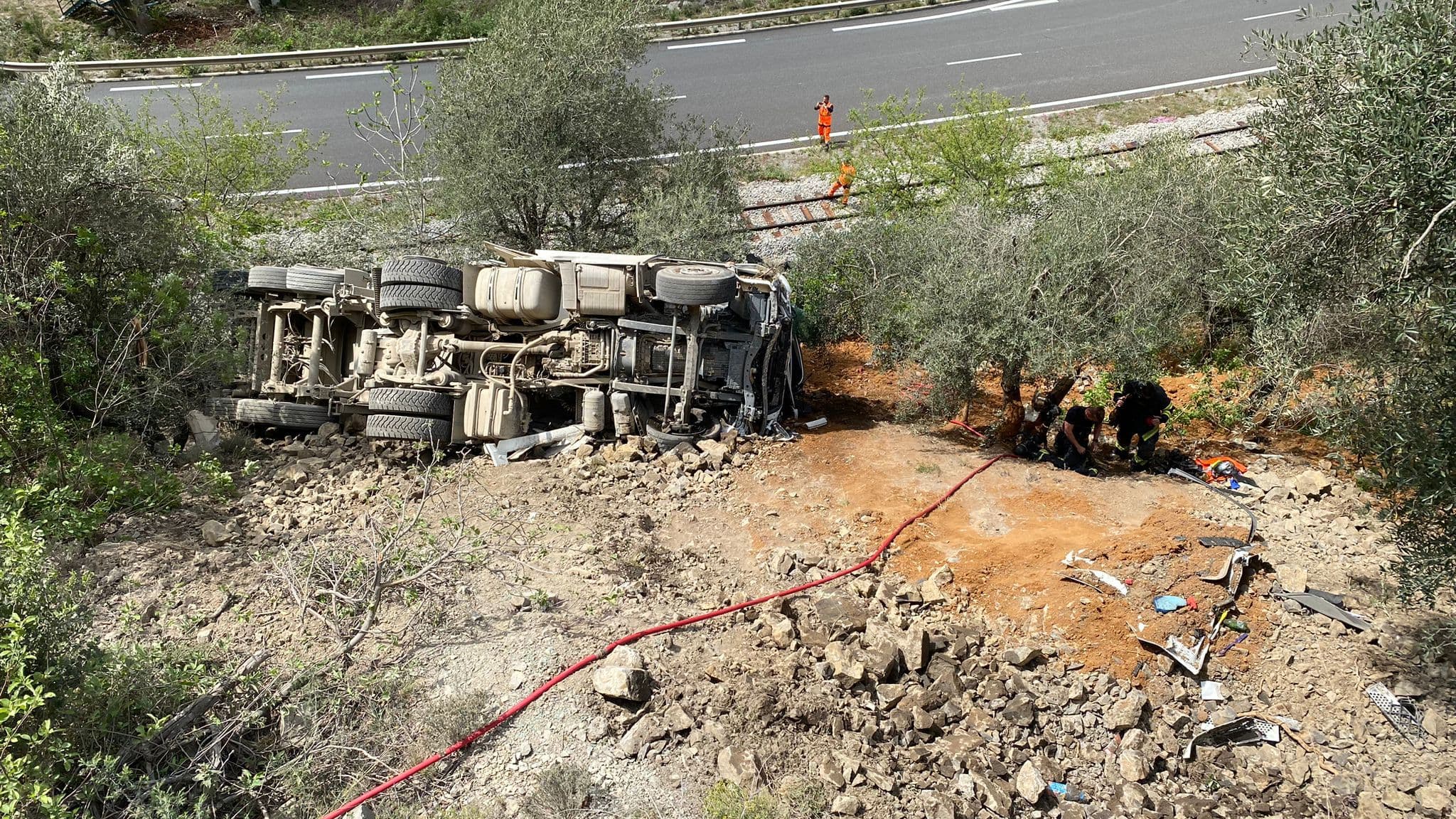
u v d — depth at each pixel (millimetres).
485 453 10375
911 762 6660
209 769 5844
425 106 15523
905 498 9508
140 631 7141
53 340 9969
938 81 22875
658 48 25594
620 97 14656
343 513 8930
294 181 18922
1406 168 5781
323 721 6445
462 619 7402
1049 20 25969
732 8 27859
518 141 14164
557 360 10758
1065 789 6758
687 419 10555
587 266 10211
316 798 6109
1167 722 7250
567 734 6480
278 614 7430
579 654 7070
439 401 10062
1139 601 7863
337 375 11648
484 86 13953
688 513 9297
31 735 5586
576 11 14266
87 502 8656
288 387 10984
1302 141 6715
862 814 6133
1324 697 7391
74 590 6617
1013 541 8664
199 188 15461
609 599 7676
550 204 14430
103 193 10477
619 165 14938
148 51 25547
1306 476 9328
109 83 23234
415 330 10750
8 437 8422
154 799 5641
